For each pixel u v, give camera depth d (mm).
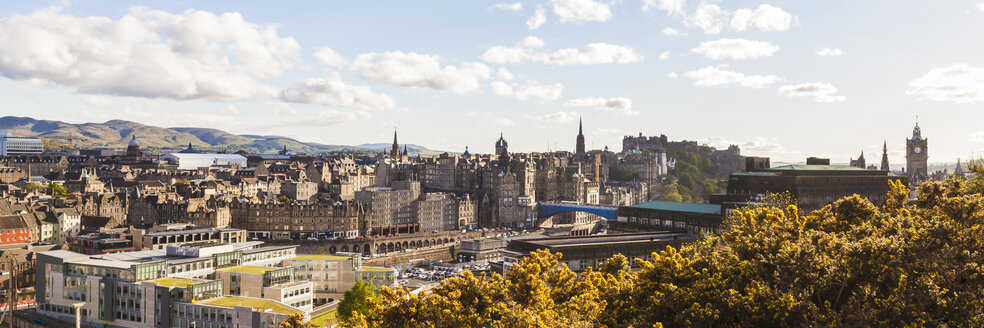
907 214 105562
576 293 109500
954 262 89562
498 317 93438
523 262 112500
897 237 94438
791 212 105812
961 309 79562
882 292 88625
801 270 87562
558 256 115438
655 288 96625
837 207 111938
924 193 114812
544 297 97688
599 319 95375
